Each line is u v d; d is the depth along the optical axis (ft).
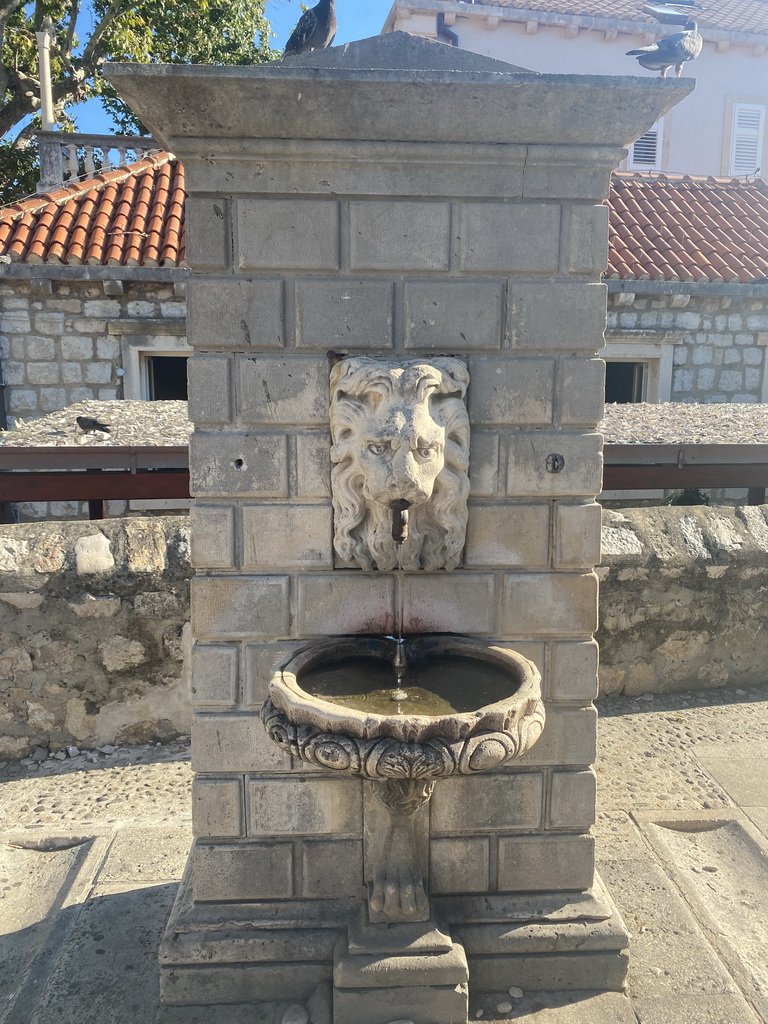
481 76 6.64
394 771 6.08
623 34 46.98
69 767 12.28
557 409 7.73
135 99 6.64
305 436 7.54
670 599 14.39
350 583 7.79
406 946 7.39
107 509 21.59
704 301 27.58
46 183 29.71
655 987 7.84
